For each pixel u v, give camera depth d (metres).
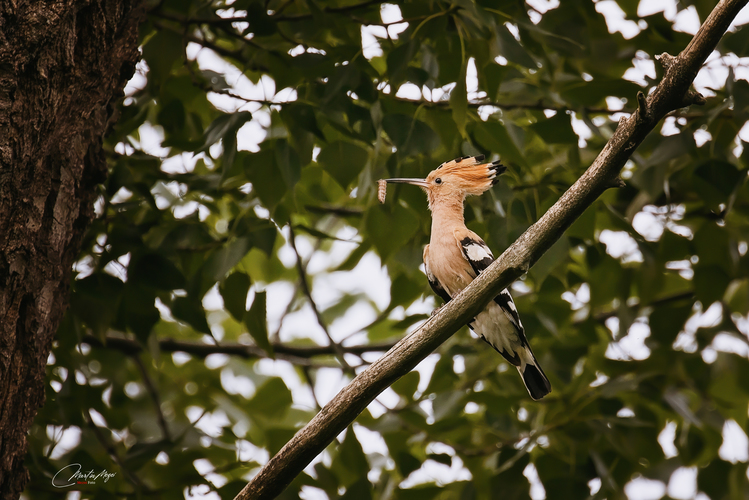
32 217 5.86
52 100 5.88
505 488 9.91
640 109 5.30
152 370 13.34
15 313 5.75
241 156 9.48
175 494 9.30
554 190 9.54
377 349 12.77
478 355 11.79
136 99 10.04
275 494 5.91
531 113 10.12
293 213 10.02
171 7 9.27
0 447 5.62
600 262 10.75
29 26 5.73
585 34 9.24
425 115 9.05
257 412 12.68
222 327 15.59
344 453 9.99
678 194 11.42
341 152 8.81
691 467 11.99
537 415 11.87
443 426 10.76
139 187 8.80
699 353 11.49
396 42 9.21
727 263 10.66
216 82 8.85
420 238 10.43
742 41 8.87
